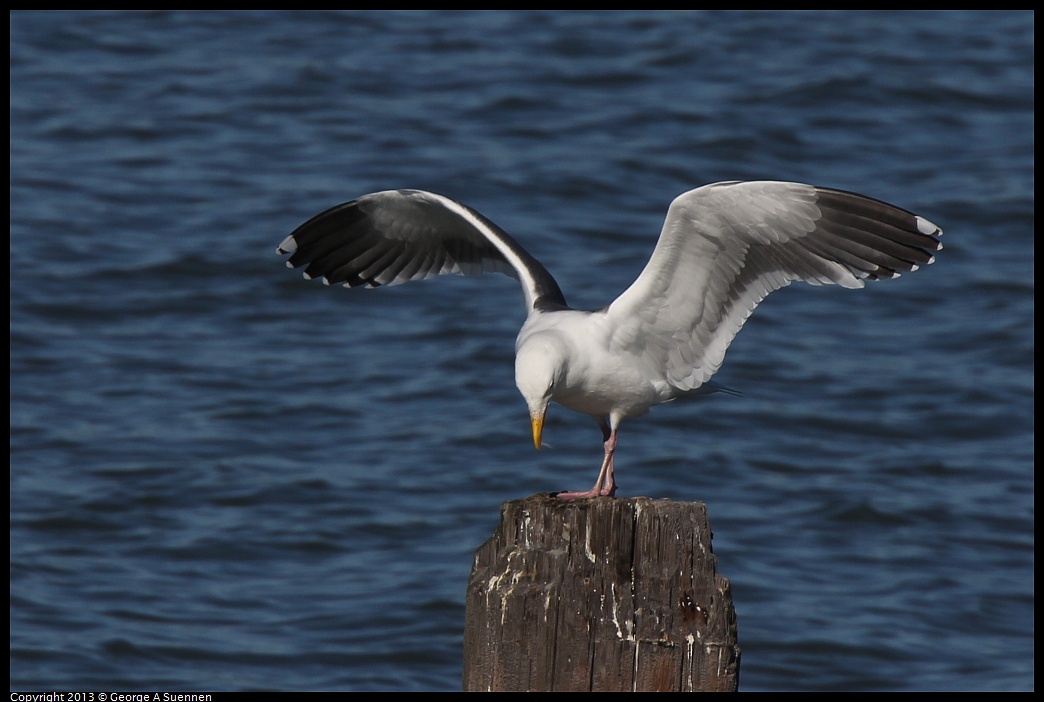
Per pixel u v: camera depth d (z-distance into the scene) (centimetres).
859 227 883
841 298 2073
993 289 2078
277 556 1429
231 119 2517
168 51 2788
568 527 733
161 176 2320
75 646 1260
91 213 2203
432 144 2422
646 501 738
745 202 869
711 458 1636
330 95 2603
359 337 1922
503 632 725
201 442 1645
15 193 2250
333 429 1683
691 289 905
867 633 1313
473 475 1577
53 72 2694
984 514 1544
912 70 2730
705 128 2483
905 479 1616
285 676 1236
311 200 2231
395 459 1616
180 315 1961
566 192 2261
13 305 1942
